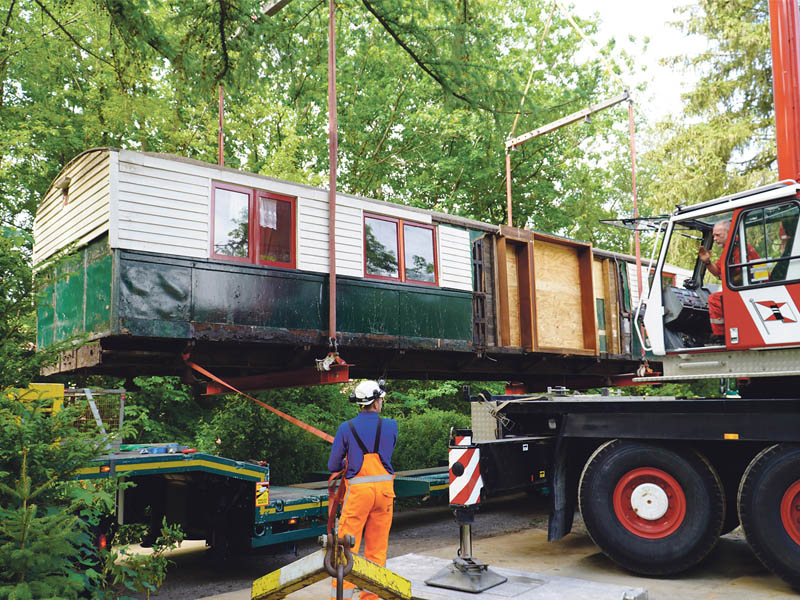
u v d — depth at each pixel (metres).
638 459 6.24
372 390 4.94
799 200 5.86
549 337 11.24
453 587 5.16
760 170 22.22
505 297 10.68
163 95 14.88
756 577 6.11
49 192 8.75
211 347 8.40
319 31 9.66
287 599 5.53
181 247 7.62
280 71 9.45
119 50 8.68
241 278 8.02
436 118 19.45
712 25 22.94
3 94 14.95
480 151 20.50
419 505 11.20
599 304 12.48
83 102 15.59
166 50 7.77
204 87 8.09
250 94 17.12
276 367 9.26
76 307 7.89
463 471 5.65
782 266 5.90
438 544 8.06
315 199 8.82
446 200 21.75
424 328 9.70
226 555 6.73
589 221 26.08
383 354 9.88
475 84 8.74
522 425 7.32
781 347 5.84
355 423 4.88
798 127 7.09
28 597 3.34
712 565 6.59
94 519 4.55
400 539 8.46
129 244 7.25
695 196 22.11
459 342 10.11
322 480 10.01
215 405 12.81
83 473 5.53
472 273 10.51
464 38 8.55
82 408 4.48
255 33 7.88
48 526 3.58
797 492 5.54
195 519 6.72
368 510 4.76
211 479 6.70
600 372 13.67
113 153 7.28
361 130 21.38
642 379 10.16
